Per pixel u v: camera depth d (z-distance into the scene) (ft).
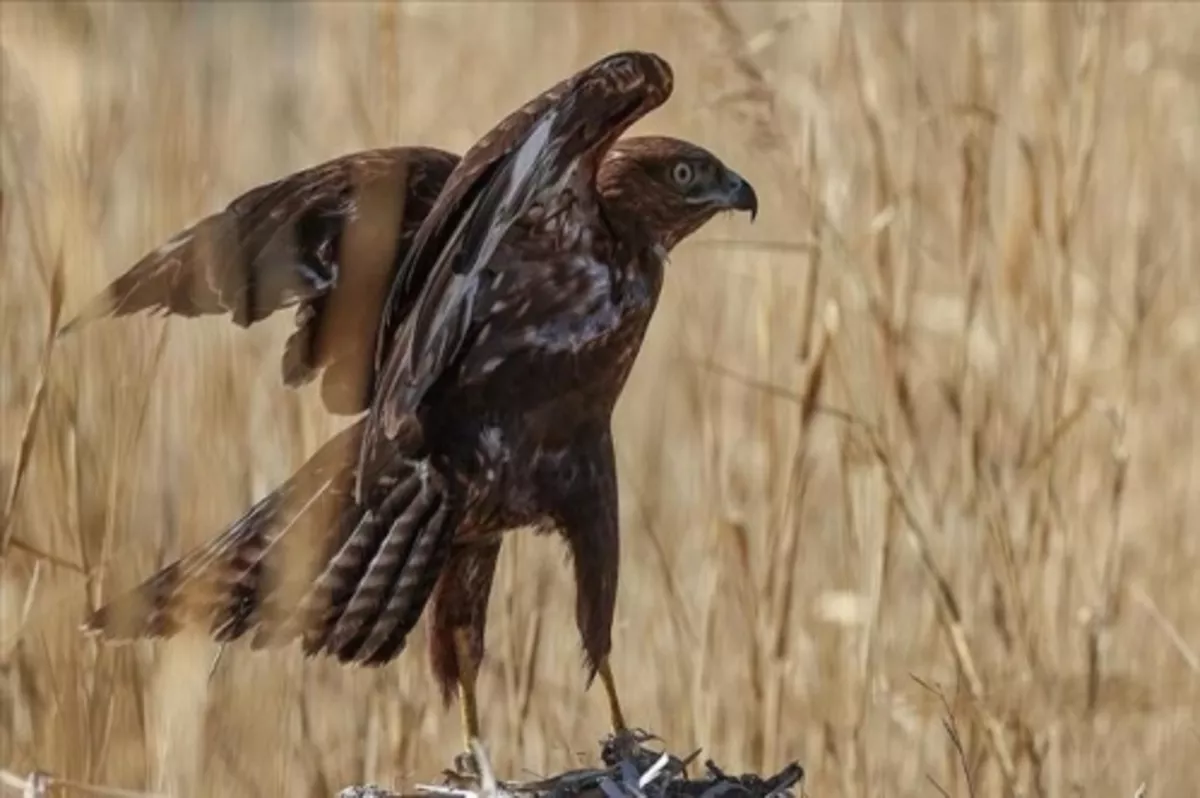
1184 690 35.35
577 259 27.40
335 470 26.76
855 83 37.99
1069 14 38.91
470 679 27.55
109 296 26.96
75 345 31.24
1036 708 33.42
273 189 27.25
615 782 25.41
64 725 29.32
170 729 26.17
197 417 34.99
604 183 28.53
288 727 32.78
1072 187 36.32
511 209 25.05
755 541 37.06
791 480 33.19
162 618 26.17
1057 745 33.12
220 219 27.04
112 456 30.71
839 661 34.22
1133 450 39.42
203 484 34.35
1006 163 41.14
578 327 27.43
